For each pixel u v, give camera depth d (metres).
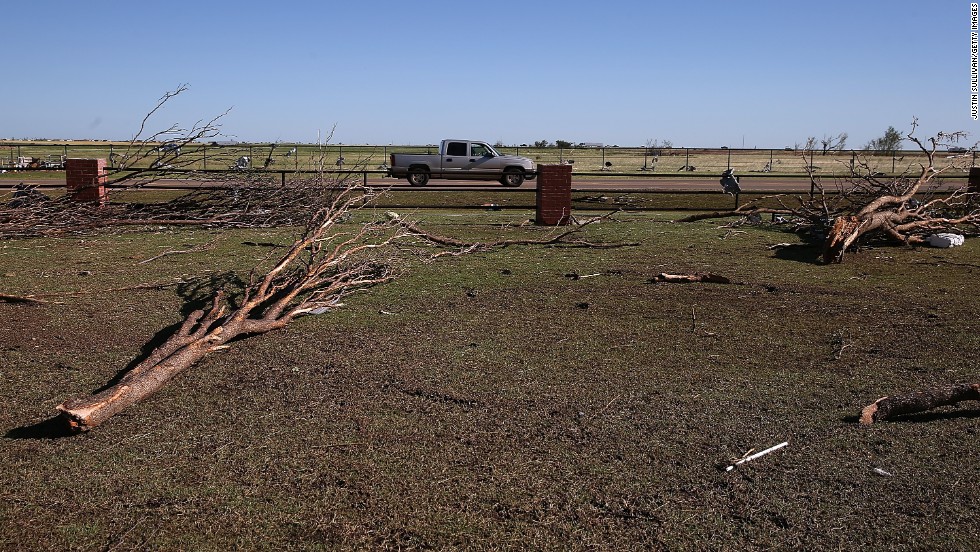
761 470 4.84
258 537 4.08
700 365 6.91
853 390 6.27
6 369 6.62
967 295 9.86
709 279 10.66
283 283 9.86
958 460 4.97
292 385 6.29
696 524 4.24
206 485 4.62
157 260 11.89
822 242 14.16
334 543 4.04
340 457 5.00
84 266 11.34
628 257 12.70
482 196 26.55
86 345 7.34
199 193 15.95
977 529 4.18
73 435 5.30
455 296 9.61
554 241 14.34
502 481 4.70
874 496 4.53
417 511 4.35
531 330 8.05
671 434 5.38
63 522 4.21
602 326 8.23
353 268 10.62
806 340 7.75
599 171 46.88
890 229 13.76
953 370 6.79
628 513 4.35
